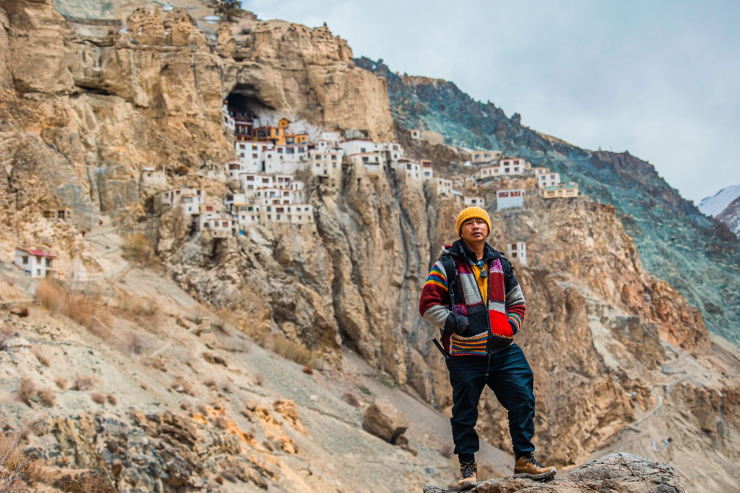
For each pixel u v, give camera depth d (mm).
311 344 115812
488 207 149875
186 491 50375
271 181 131000
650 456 117312
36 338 62094
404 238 134875
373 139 150000
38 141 112500
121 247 110688
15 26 121250
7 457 39781
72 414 49688
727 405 133500
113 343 72562
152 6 154000
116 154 121125
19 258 87750
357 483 74062
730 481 118250
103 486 43625
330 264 124375
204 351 87500
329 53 153500
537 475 15812
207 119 133000
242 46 153000
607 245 148875
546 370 126438
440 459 95062
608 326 135125
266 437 70625
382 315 125938
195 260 111438
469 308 16734
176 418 56156
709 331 175125
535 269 136500
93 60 129375
